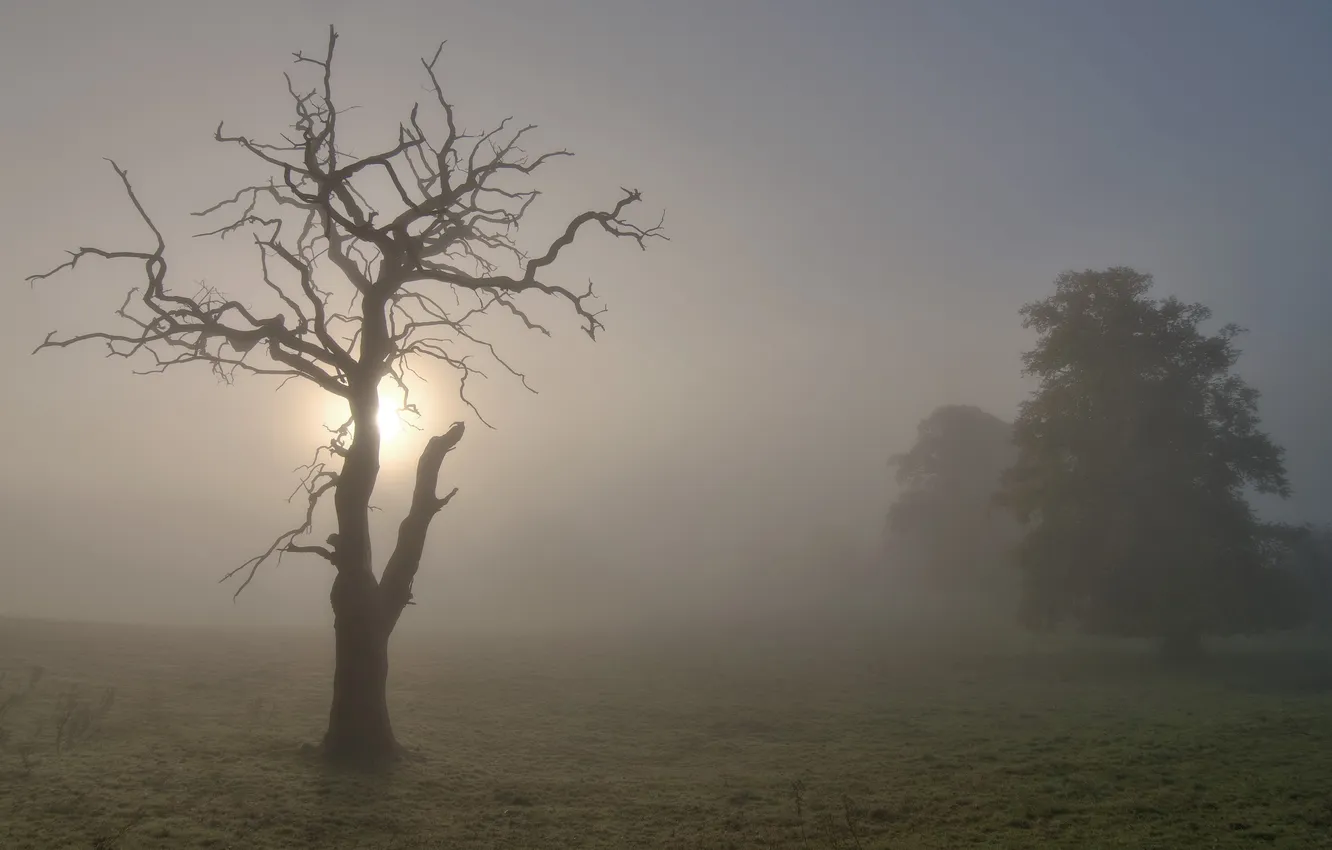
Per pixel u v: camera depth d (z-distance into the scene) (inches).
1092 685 1152.8
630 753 709.9
